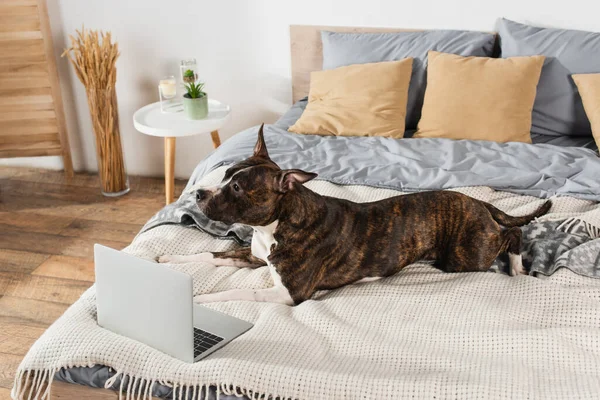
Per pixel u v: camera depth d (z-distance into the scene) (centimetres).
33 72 378
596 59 314
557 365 165
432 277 206
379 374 162
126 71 394
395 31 355
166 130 339
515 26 331
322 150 295
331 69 345
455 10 344
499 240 207
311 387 157
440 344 175
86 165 420
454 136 308
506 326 179
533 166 272
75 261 321
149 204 379
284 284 197
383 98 320
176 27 379
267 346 174
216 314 189
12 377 241
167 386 166
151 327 173
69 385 175
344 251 201
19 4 361
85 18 385
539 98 320
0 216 365
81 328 181
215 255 217
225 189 190
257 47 376
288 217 195
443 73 316
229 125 400
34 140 395
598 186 251
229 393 161
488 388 153
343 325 181
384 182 260
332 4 358
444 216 207
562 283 198
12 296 292
